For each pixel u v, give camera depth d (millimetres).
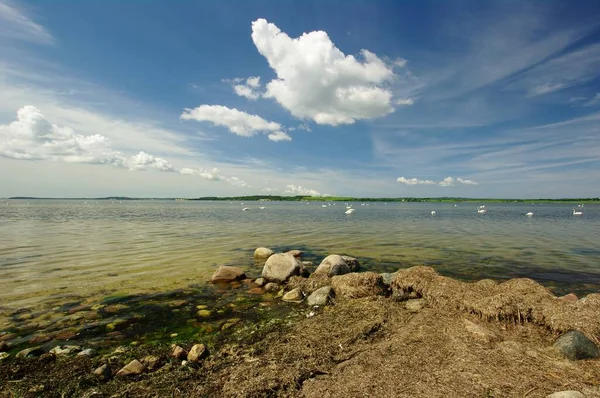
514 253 23328
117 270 17109
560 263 19797
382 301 11695
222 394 6152
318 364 7176
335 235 33875
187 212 88875
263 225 45844
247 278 15906
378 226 45156
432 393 5844
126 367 7219
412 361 7070
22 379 6852
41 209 100562
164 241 28188
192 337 9148
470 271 17812
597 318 8664
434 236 33469
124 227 41312
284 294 13250
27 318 10359
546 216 75750
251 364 7262
